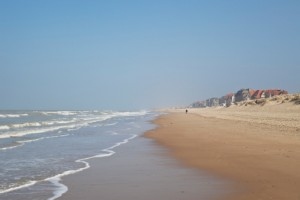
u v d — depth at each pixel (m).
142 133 38.56
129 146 26.39
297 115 56.88
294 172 14.37
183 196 11.34
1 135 35.34
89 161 19.14
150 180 13.96
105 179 14.29
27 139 31.97
